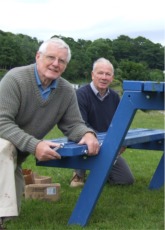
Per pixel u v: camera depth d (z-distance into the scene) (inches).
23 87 103.5
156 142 158.4
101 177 109.7
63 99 110.0
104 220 116.1
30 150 101.4
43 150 100.4
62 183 164.2
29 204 130.0
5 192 96.0
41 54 105.0
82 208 111.3
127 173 161.3
